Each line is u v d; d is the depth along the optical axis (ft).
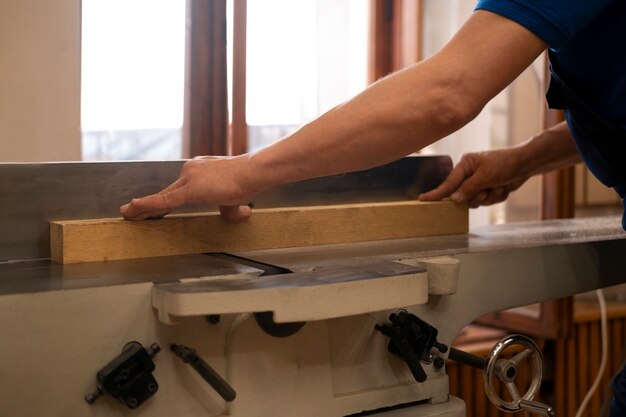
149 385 2.50
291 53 6.15
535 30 2.69
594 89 3.25
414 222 4.03
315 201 4.00
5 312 2.34
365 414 3.01
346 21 6.46
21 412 2.38
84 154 5.56
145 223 3.25
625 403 3.36
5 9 4.65
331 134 2.79
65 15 4.83
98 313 2.49
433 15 6.66
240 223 3.47
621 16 2.98
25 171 3.25
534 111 6.60
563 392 6.39
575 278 3.63
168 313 2.43
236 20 5.60
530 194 6.26
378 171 4.22
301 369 2.82
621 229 4.27
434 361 3.14
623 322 6.85
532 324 6.07
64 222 3.20
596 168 3.55
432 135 2.79
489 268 3.32
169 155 5.75
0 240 3.21
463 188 4.23
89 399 2.46
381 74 6.71
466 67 2.70
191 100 5.56
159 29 5.64
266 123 6.07
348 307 2.55
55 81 4.84
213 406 2.68
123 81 5.60
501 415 6.09
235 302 2.40
